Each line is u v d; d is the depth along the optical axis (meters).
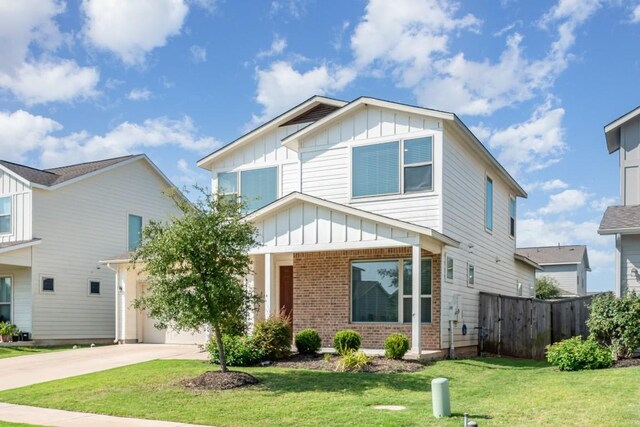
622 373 11.82
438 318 16.72
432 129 17.06
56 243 24.70
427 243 15.78
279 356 15.52
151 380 12.84
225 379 12.15
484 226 21.03
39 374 14.67
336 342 15.80
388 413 9.30
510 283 24.83
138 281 23.23
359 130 18.14
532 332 19.03
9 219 24.48
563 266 47.69
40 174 25.81
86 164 28.52
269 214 16.97
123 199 28.05
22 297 23.94
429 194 16.88
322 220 16.33
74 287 25.36
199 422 9.31
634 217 15.38
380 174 17.64
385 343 15.26
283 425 8.85
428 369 14.12
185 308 12.16
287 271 19.81
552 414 8.86
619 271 15.07
